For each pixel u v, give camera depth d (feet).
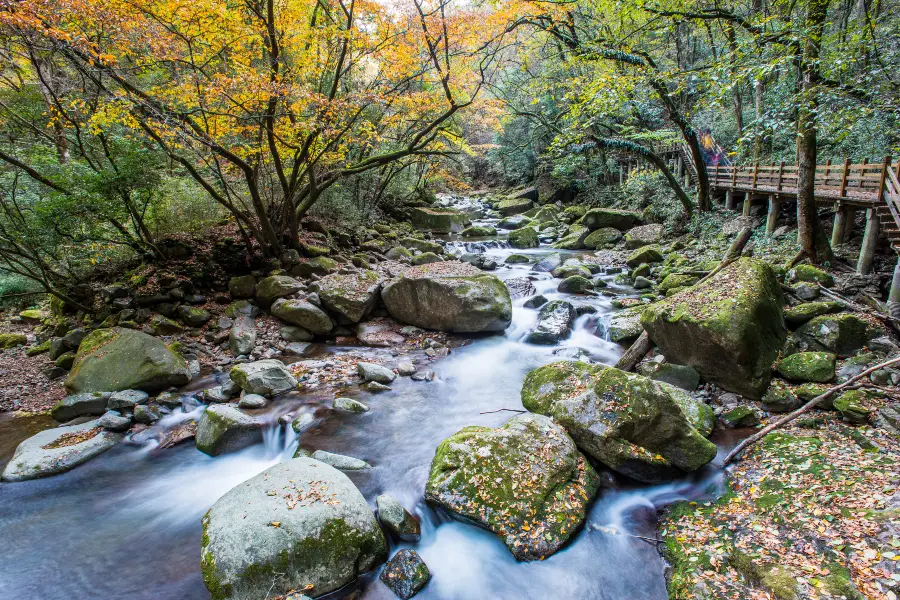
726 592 10.74
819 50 24.99
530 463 15.24
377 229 56.08
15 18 17.98
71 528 14.62
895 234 25.85
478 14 31.53
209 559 11.69
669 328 22.24
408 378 24.61
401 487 16.14
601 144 50.80
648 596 11.84
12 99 30.07
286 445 19.21
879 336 21.17
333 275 33.35
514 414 20.90
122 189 26.55
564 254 54.39
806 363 20.06
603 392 17.24
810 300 26.05
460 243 60.29
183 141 26.25
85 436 19.27
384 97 33.73
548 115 67.51
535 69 68.39
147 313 28.63
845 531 11.42
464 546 13.71
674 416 15.96
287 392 22.85
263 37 29.81
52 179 27.61
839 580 9.99
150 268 30.25
